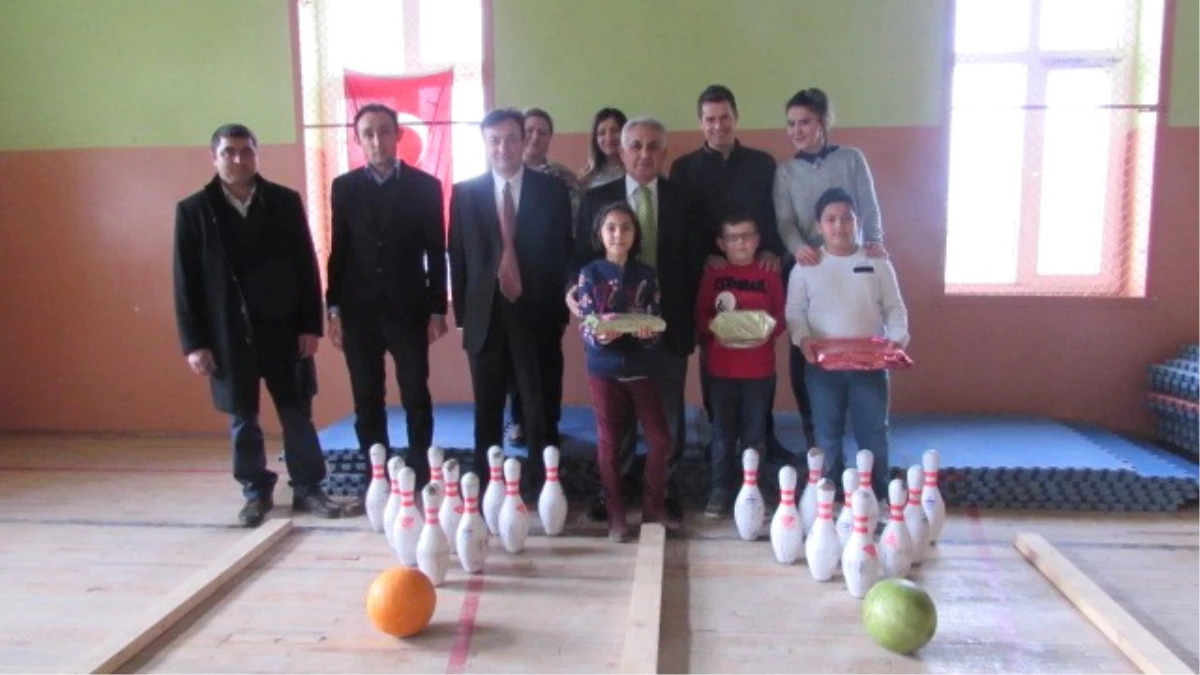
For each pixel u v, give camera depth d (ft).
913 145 13.38
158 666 7.17
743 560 9.24
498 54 13.74
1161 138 13.03
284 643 7.52
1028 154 13.58
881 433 9.94
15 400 15.01
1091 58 13.32
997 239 13.83
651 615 7.65
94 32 14.30
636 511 10.69
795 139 10.56
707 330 10.13
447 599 8.36
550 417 10.77
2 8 14.34
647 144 9.59
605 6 13.55
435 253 10.63
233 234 10.00
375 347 10.60
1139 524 10.32
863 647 7.39
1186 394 12.28
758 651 7.34
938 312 13.67
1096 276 13.82
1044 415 13.70
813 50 13.37
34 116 14.55
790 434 12.34
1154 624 7.85
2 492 11.82
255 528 10.39
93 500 11.48
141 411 14.97
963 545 9.66
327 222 14.52
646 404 9.70
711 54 13.48
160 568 9.24
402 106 14.15
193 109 14.33
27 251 14.82
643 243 9.84
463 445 11.71
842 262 9.93
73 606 8.35
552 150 13.85
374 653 7.34
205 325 10.17
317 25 14.19
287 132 14.20
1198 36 12.82
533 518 10.39
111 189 14.56
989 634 7.61
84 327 14.89
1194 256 13.21
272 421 14.78
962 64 13.47
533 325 10.14
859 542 8.28
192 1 14.11
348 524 10.40
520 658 7.25
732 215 10.12
